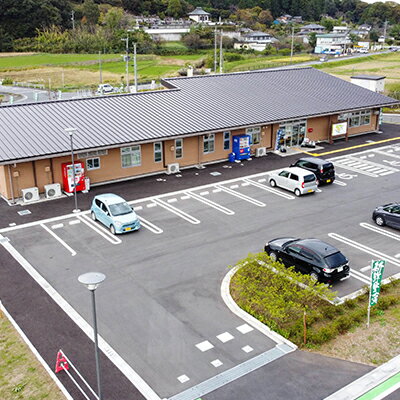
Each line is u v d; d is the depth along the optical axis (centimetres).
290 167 3191
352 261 2161
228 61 12188
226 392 1372
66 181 2942
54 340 1614
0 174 2866
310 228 2500
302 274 1995
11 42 12850
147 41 13075
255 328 1670
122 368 1474
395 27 19412
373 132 4522
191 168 3462
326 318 1727
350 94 4450
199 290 1919
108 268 2097
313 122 4044
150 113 3459
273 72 4656
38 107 3303
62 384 1405
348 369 1469
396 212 2481
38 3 13562
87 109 3378
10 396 1358
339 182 3222
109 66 11044
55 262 2153
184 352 1548
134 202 2831
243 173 3353
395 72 9506
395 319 1719
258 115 3681
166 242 2341
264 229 2481
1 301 1853
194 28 14375
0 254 2227
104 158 3105
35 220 2591
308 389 1384
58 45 12900
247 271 1944
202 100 3809
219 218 2619
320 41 15950
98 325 1697
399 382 1415
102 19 14850
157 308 1798
